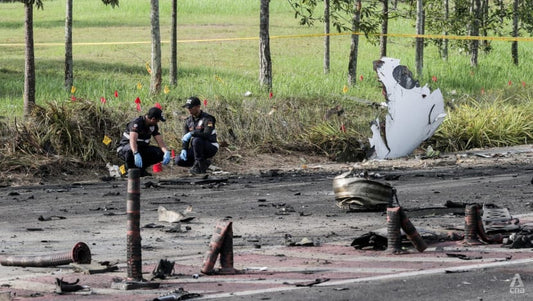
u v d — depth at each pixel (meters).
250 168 52.62
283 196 38.84
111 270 22.28
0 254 25.27
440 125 61.69
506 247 24.75
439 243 25.75
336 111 62.41
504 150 61.22
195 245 26.78
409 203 35.12
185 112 59.28
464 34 106.44
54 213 34.44
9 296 18.73
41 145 49.62
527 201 35.22
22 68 95.19
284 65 106.81
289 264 22.94
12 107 62.16
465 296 18.41
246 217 32.50
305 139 57.91
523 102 74.06
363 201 33.31
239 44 126.69
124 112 55.38
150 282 20.02
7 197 39.88
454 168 50.47
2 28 143.00
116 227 30.66
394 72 57.03
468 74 95.94
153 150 47.59
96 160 50.16
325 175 48.25
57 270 22.77
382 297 18.42
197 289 19.67
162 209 31.95
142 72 95.56
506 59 116.69
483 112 66.81
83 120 51.44
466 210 25.67
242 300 18.41
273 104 63.34
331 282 20.12
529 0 107.69
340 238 27.72
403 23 150.12
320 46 128.25
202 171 48.97
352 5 75.19
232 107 60.03
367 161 55.81
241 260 23.72
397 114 56.78
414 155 58.22
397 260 23.09
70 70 72.06
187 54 115.44
